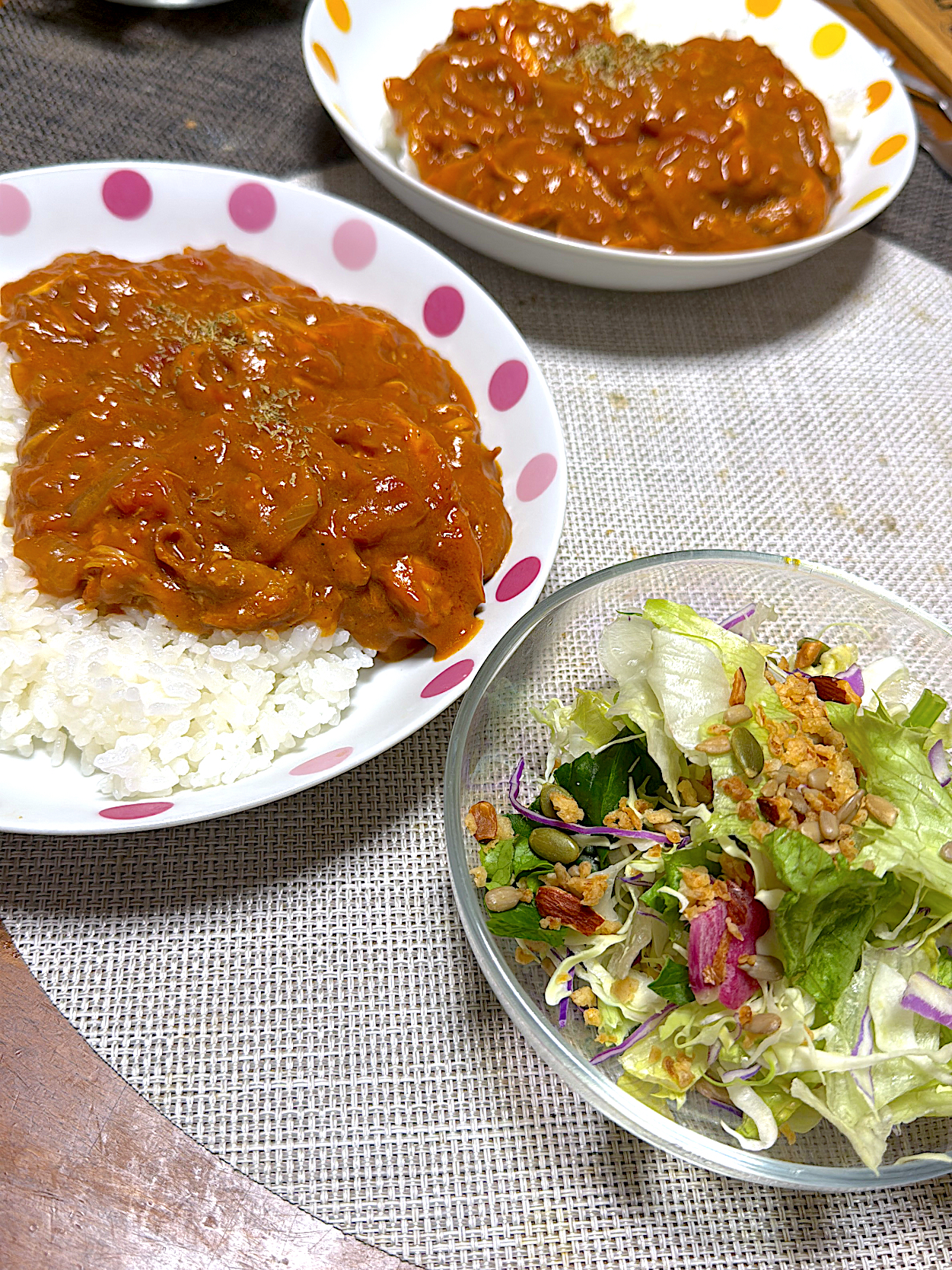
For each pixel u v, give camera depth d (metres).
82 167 0.34
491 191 0.40
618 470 0.37
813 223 0.41
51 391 0.30
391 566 0.29
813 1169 0.20
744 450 0.39
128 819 0.23
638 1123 0.21
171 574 0.28
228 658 0.28
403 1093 0.25
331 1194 0.23
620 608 0.28
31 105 0.42
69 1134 0.23
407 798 0.29
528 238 0.36
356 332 0.32
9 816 0.23
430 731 0.30
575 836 0.25
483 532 0.30
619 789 0.25
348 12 0.42
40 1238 0.22
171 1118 0.23
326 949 0.26
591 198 0.40
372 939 0.27
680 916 0.23
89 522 0.28
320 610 0.29
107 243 0.35
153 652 0.28
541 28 0.43
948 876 0.22
